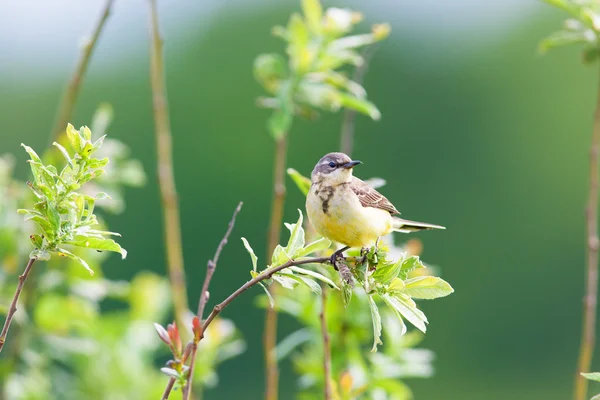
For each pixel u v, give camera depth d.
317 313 7.50
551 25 25.48
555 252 24.55
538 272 24.19
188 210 23.34
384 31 8.08
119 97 22.59
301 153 24.02
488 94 25.61
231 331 8.20
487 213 24.80
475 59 25.50
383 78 25.28
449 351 23.28
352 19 8.06
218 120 24.12
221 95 24.19
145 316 8.84
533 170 24.95
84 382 8.65
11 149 21.78
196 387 7.96
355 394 6.99
